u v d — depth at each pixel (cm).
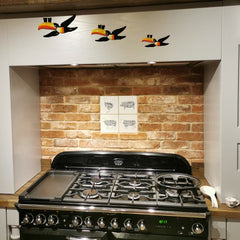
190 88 186
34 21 150
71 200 136
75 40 148
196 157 190
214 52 138
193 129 189
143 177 170
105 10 145
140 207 131
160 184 148
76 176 171
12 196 157
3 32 153
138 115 193
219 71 141
